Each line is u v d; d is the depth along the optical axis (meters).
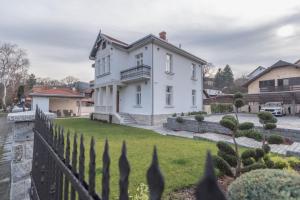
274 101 24.52
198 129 11.71
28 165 3.55
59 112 27.44
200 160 5.09
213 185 0.70
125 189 1.00
